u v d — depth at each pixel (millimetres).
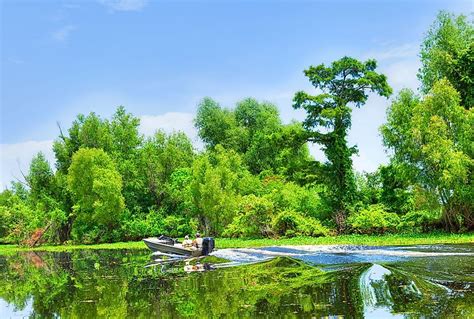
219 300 16469
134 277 23094
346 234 41906
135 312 15547
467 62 41875
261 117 77500
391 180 44344
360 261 23547
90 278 23891
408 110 39969
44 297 19312
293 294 16609
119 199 56406
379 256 24953
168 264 27484
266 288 18094
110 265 29328
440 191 37781
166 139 64688
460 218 38469
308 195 44906
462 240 31641
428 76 44375
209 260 27734
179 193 54719
